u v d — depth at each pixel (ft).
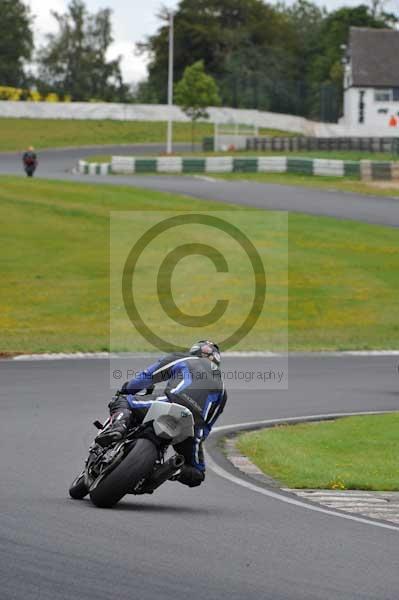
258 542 78.95
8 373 196.54
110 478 87.81
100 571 67.72
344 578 69.46
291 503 98.43
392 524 89.76
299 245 371.97
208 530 82.33
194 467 95.40
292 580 68.23
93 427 139.85
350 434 144.05
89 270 324.80
